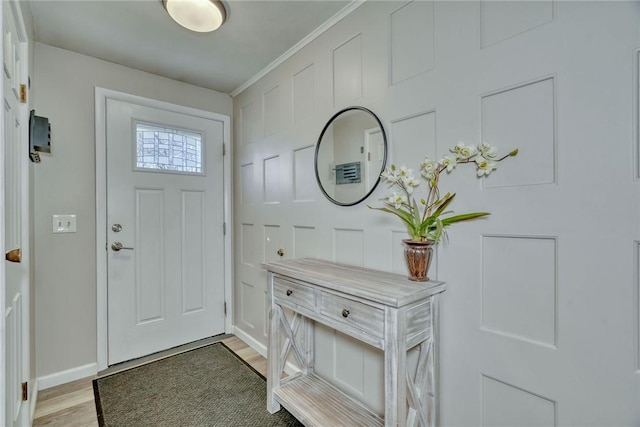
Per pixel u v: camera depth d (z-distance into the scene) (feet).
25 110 4.70
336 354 5.50
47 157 6.15
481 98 3.62
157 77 7.61
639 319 2.68
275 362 5.26
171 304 7.79
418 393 3.67
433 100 4.06
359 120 5.05
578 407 2.98
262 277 7.56
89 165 6.66
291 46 6.32
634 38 2.68
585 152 2.93
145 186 7.41
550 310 3.15
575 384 3.00
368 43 4.91
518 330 3.37
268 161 7.35
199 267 8.27
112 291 6.93
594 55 2.88
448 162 3.81
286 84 6.72
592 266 2.90
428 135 4.13
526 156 3.29
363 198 4.96
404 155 4.42
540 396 3.21
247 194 8.21
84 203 6.59
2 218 2.66
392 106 4.57
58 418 5.13
